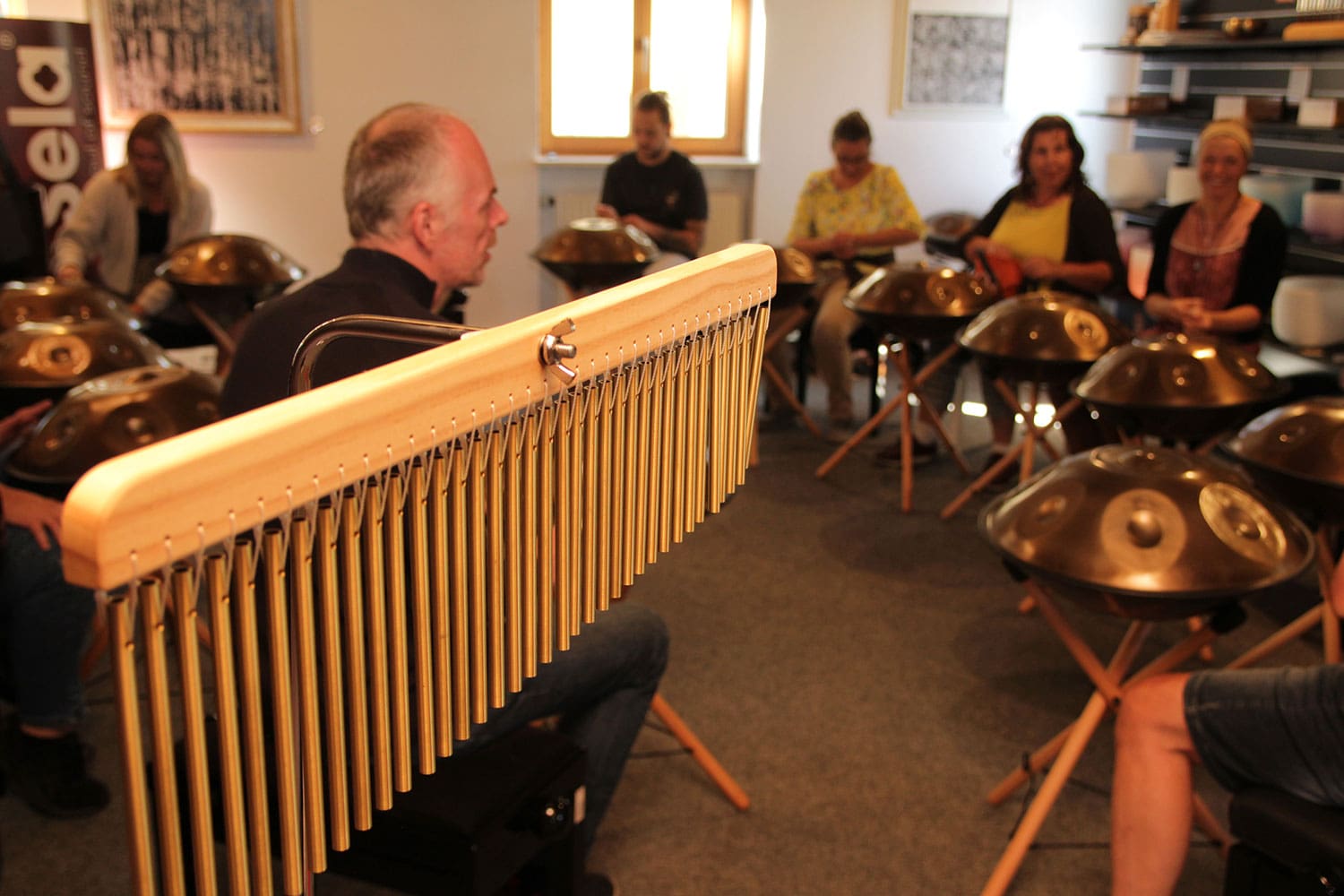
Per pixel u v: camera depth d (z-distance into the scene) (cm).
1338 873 157
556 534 86
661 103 526
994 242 425
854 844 227
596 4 629
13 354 270
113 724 261
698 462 100
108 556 55
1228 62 530
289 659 70
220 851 155
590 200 643
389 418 68
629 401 89
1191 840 227
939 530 390
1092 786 246
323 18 560
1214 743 173
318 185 579
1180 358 286
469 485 78
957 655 303
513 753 172
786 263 417
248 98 557
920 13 651
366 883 162
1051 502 196
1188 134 568
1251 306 364
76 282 338
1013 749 260
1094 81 691
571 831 177
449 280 177
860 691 284
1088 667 207
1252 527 187
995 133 685
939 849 226
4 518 202
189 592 62
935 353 448
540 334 78
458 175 167
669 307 89
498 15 588
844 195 501
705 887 215
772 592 340
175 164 449
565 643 88
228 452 60
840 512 407
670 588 342
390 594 74
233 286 373
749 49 653
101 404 226
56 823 229
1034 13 671
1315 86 471
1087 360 332
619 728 200
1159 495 187
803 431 504
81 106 502
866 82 655
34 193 431
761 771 251
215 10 543
